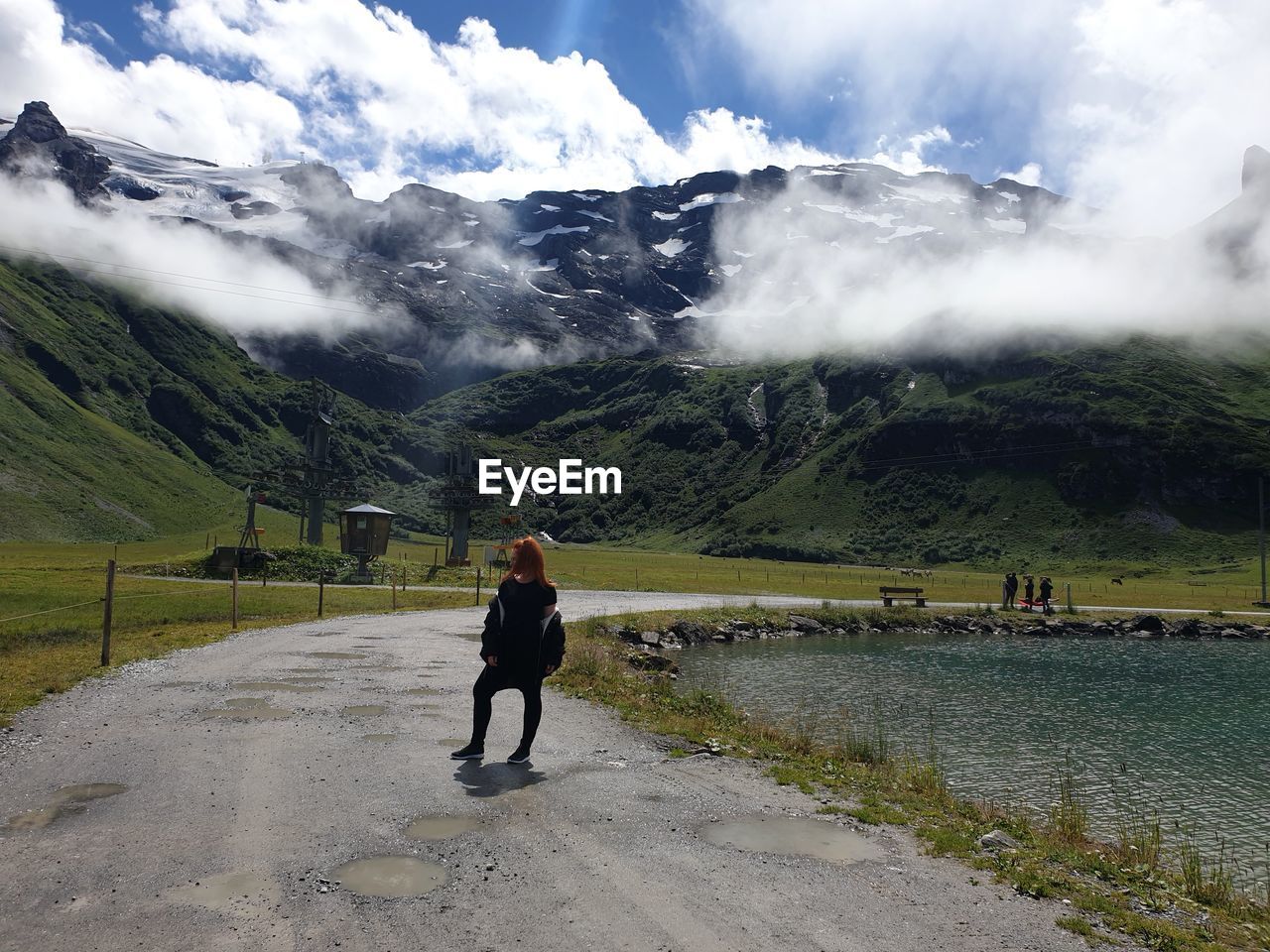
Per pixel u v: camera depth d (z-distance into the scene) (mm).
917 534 177250
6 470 138250
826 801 7828
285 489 64312
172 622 22875
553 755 8992
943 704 21891
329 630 22266
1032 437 189375
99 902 4801
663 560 129750
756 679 24688
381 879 5273
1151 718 21172
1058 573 137500
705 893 5242
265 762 8203
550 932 4559
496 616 8438
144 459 177875
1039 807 12594
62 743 8844
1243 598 75125
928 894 5477
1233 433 169500
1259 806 13109
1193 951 4879
